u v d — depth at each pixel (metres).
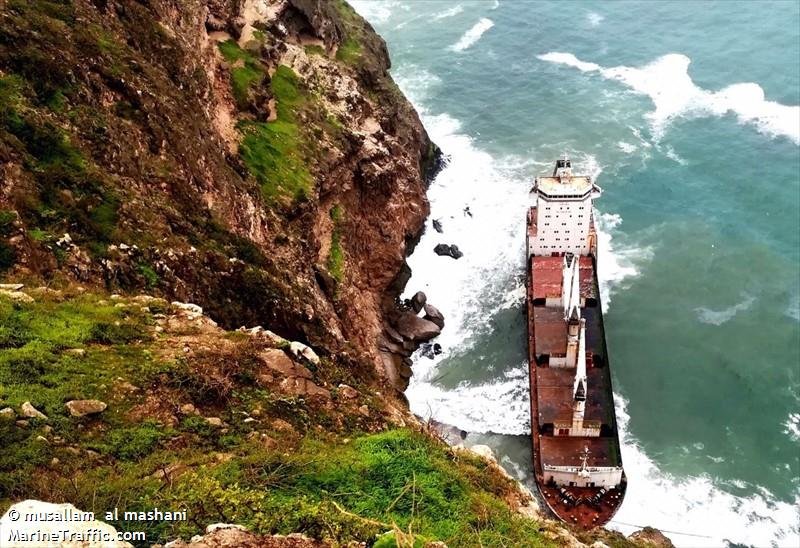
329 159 88.06
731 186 108.00
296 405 34.25
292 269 69.50
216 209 59.88
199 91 73.00
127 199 46.72
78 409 27.78
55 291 35.62
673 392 82.94
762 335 88.19
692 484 73.94
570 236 91.31
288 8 99.81
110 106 54.34
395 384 81.06
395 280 97.56
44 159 44.81
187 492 23.88
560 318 85.06
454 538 27.97
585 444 72.69
